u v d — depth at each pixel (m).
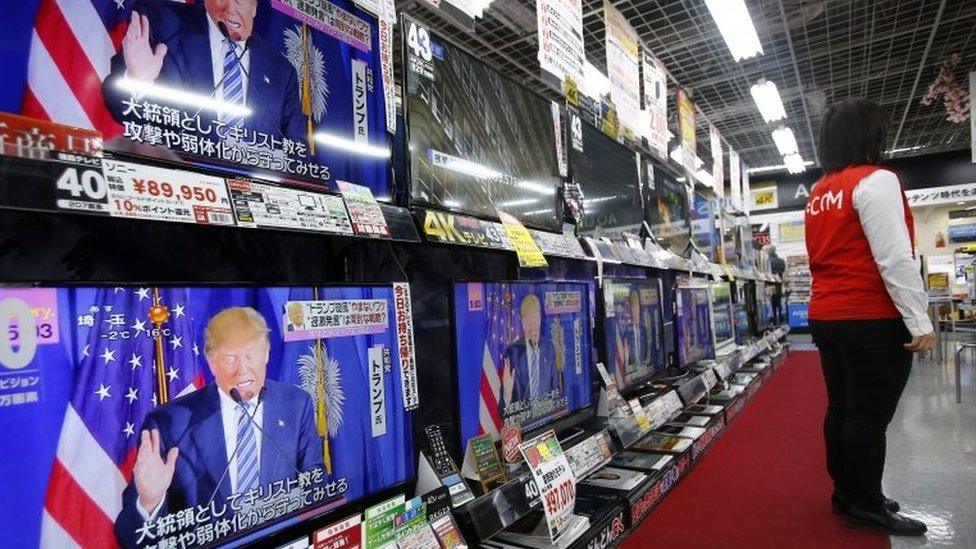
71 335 0.75
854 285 2.19
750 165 11.99
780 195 13.45
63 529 0.73
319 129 1.21
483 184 1.78
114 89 0.85
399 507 1.18
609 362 2.48
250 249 1.22
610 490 2.19
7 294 0.69
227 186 0.96
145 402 0.82
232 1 1.04
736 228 6.24
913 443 3.54
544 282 1.97
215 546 0.89
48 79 0.77
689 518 2.30
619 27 3.35
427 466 1.35
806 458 3.11
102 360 0.78
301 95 1.17
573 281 2.17
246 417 0.95
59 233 0.91
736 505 2.44
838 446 2.34
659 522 2.25
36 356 0.71
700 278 4.33
